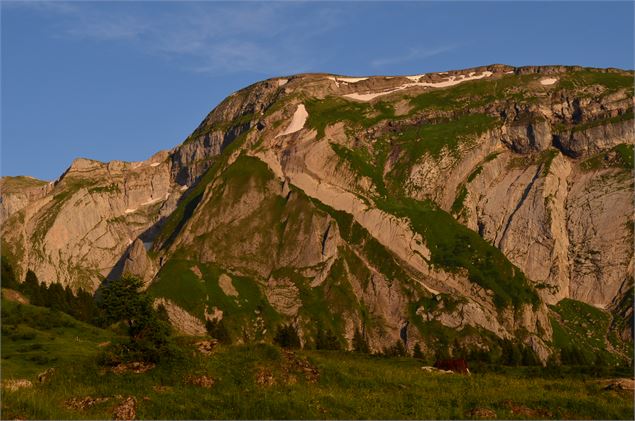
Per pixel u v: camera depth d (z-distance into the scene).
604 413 78.94
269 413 75.44
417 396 81.94
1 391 77.88
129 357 83.19
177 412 75.44
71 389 79.56
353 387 83.44
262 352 85.50
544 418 78.31
